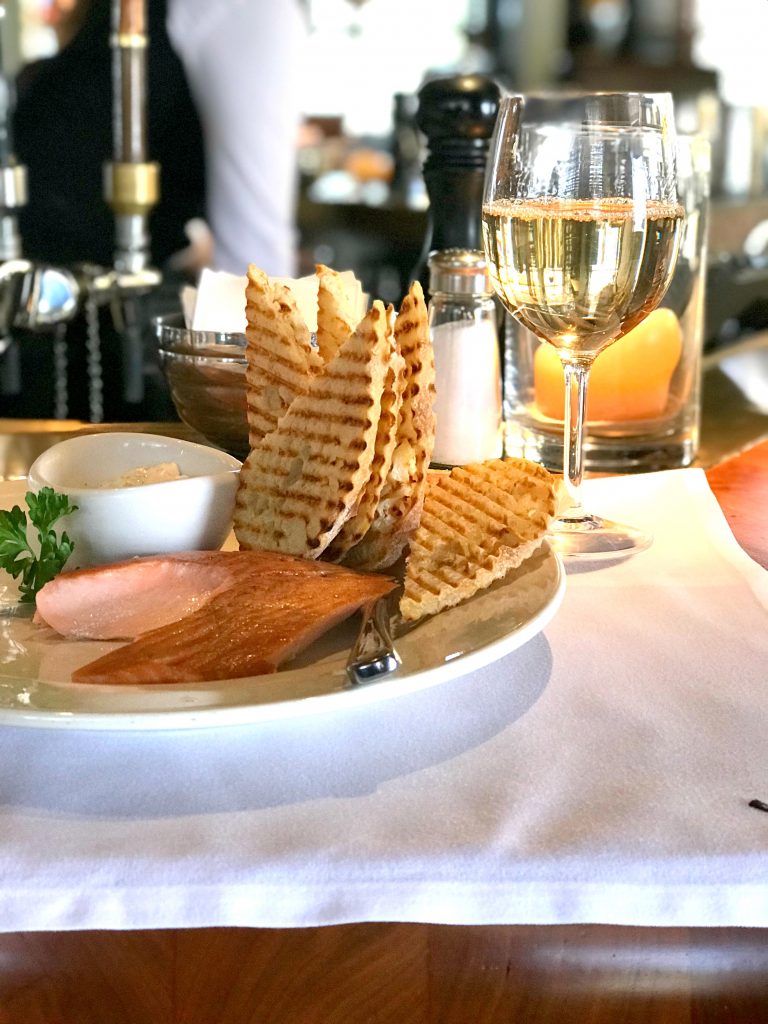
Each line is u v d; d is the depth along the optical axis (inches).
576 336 19.6
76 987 11.6
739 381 35.1
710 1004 11.7
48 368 41.8
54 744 13.0
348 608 14.2
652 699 14.3
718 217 89.7
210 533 17.0
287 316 17.8
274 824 11.6
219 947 11.5
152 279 38.7
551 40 159.5
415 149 110.2
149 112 60.6
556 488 17.1
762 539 20.6
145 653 13.1
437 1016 11.7
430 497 17.8
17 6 100.0
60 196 60.1
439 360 23.1
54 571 15.7
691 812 11.8
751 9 150.9
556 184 18.6
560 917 11.1
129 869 10.9
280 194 63.7
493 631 14.0
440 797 12.1
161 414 40.1
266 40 59.9
